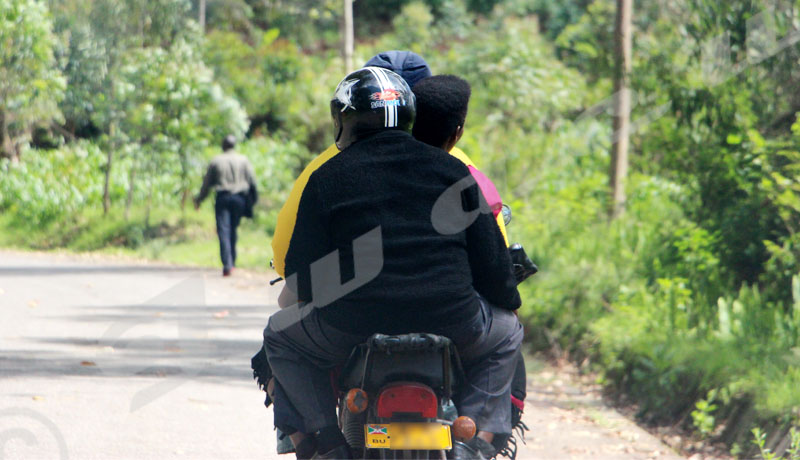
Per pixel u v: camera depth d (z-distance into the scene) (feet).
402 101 41.98
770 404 68.44
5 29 265.75
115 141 262.47
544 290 110.42
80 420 75.87
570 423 79.61
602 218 123.65
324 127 288.51
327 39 453.99
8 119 285.64
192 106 263.49
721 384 75.10
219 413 79.77
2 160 292.61
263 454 68.39
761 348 76.89
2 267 193.57
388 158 40.63
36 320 123.54
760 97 94.89
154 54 260.21
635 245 113.09
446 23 436.76
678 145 102.22
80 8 265.13
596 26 161.68
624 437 75.56
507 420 41.78
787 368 73.67
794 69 89.15
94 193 281.74
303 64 368.48
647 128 101.60
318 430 40.86
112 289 155.33
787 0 81.92
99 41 262.26
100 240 248.93
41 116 284.41
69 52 267.59
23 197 276.82
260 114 325.62
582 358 99.50
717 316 88.69
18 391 85.05
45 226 269.23
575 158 122.11
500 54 237.04
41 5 268.62
